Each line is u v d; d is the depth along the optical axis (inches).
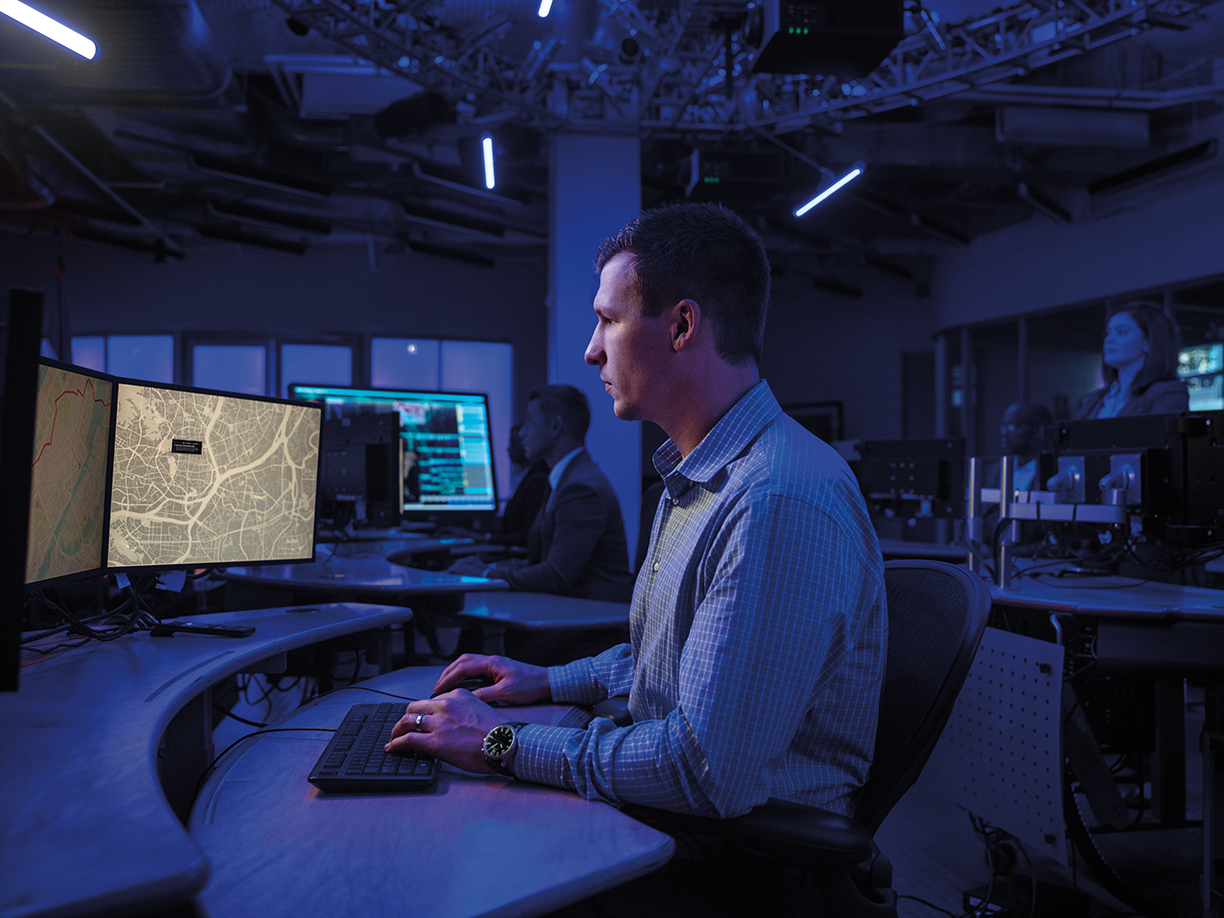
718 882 37.8
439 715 39.6
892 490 151.6
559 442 119.9
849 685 36.7
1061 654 69.7
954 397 364.2
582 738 36.8
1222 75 216.2
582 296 217.2
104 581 77.6
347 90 214.5
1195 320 257.9
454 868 28.4
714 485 38.5
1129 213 277.3
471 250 360.2
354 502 126.8
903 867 89.4
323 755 38.5
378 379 361.1
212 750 53.9
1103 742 99.9
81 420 53.9
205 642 55.5
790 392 403.5
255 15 187.2
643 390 40.2
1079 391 307.0
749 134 228.5
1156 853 92.5
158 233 304.7
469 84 190.4
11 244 328.8
